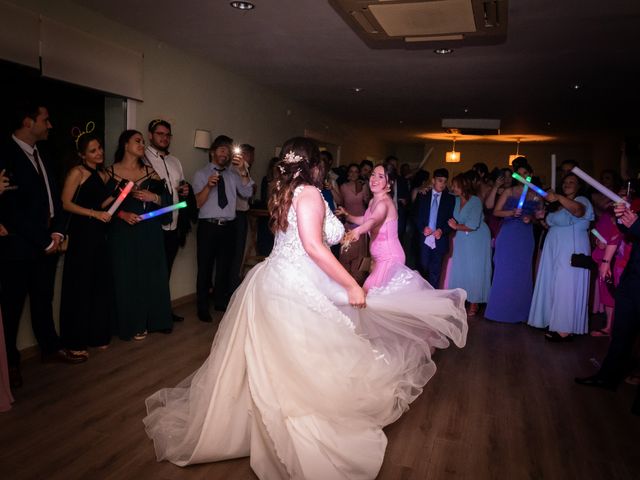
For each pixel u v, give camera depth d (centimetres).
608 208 480
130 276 398
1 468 227
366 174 770
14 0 331
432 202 561
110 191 379
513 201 529
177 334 427
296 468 207
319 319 218
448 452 262
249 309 225
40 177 320
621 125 949
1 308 302
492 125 944
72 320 355
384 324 264
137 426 269
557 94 681
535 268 597
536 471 248
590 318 574
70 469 229
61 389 311
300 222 215
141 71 453
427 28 324
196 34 455
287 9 379
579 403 331
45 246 316
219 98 591
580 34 413
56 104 396
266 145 733
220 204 469
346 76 621
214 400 230
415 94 732
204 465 237
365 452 230
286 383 216
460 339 278
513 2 341
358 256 631
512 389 351
